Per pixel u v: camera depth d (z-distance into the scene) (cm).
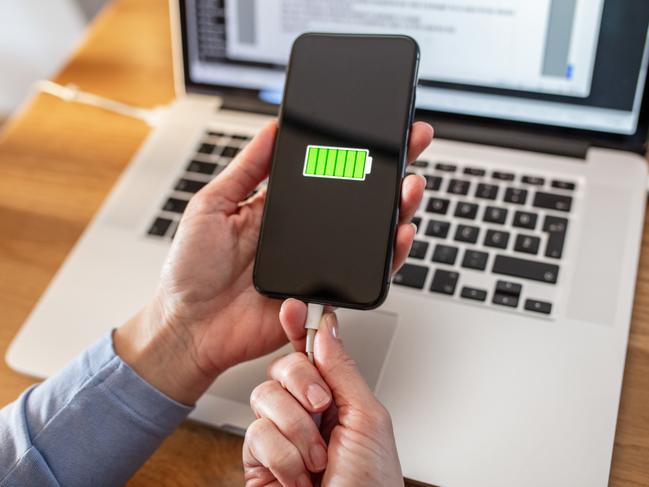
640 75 58
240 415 51
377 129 50
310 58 53
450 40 62
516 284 55
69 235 64
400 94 51
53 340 56
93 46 82
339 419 43
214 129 70
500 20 60
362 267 47
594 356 51
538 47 60
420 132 51
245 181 53
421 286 56
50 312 58
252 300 51
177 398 51
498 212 59
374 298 46
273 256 48
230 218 52
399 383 51
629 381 52
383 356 52
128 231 62
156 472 50
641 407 50
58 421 48
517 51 61
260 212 54
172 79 77
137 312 55
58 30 129
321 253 48
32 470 46
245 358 52
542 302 54
